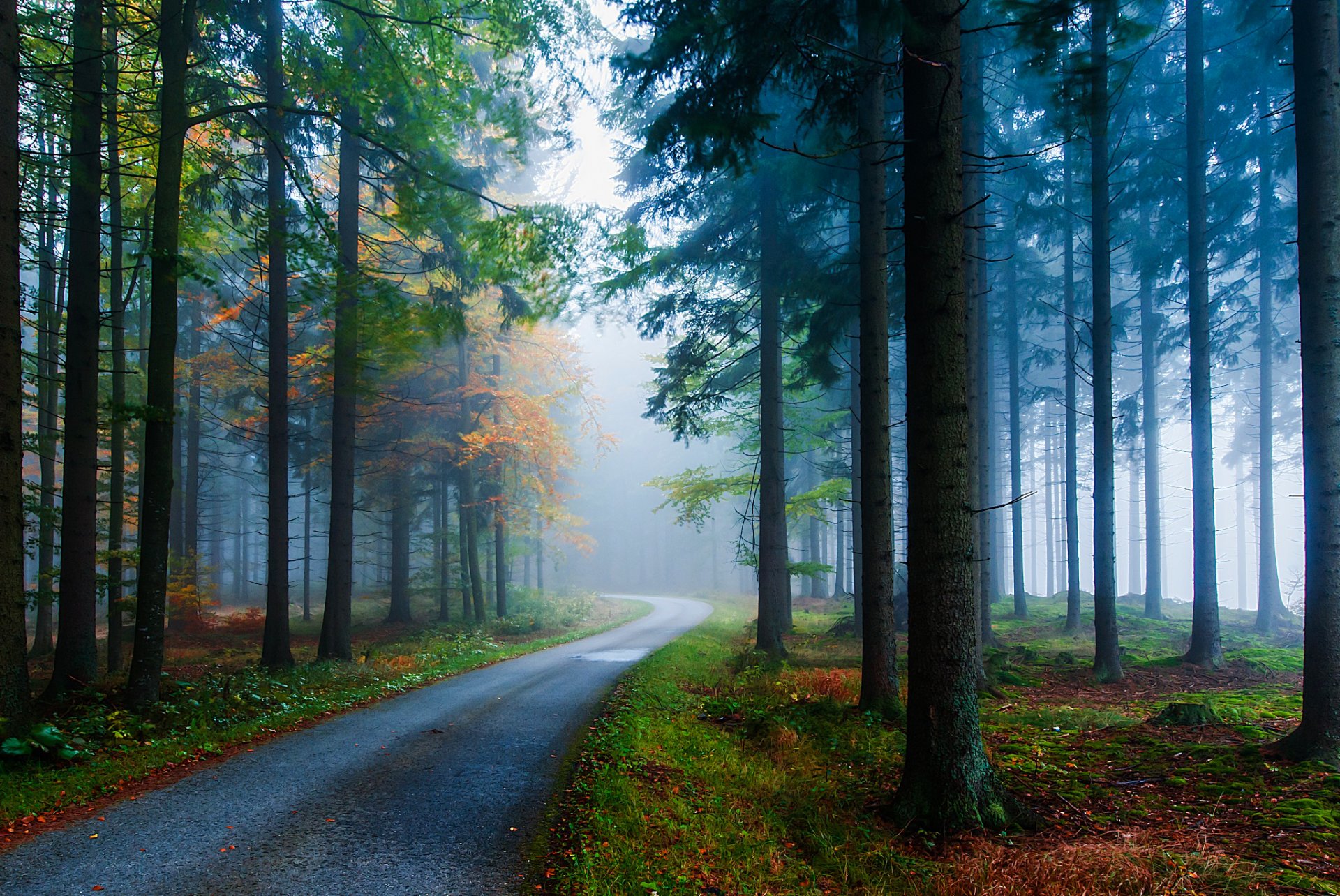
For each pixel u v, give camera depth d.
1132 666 14.30
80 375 10.73
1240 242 18.31
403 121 13.12
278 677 12.59
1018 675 13.17
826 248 15.62
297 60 12.34
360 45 11.56
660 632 24.38
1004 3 6.24
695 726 9.45
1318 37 7.18
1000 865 4.84
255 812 6.00
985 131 15.70
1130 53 14.46
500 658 17.30
